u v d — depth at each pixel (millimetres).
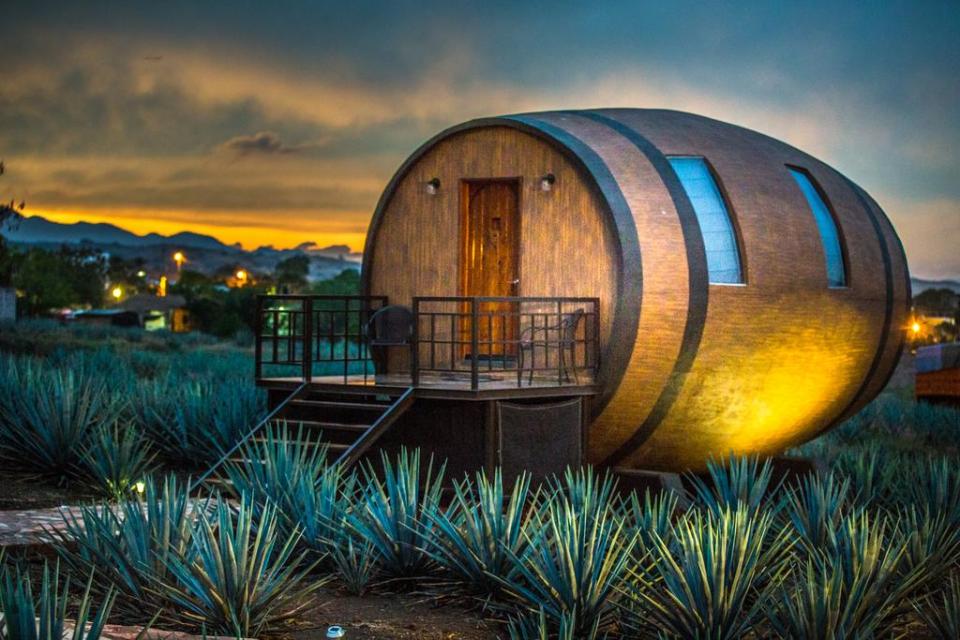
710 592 6934
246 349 38469
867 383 14961
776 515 10812
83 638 5461
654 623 7195
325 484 9008
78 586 7547
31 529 8734
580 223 12312
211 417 13453
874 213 15250
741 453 13820
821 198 14484
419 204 13539
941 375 26953
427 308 13461
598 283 12125
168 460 13461
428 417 11453
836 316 13539
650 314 11773
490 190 13227
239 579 6961
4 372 14828
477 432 11133
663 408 12227
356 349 29109
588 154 12383
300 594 7414
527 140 12781
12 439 11945
